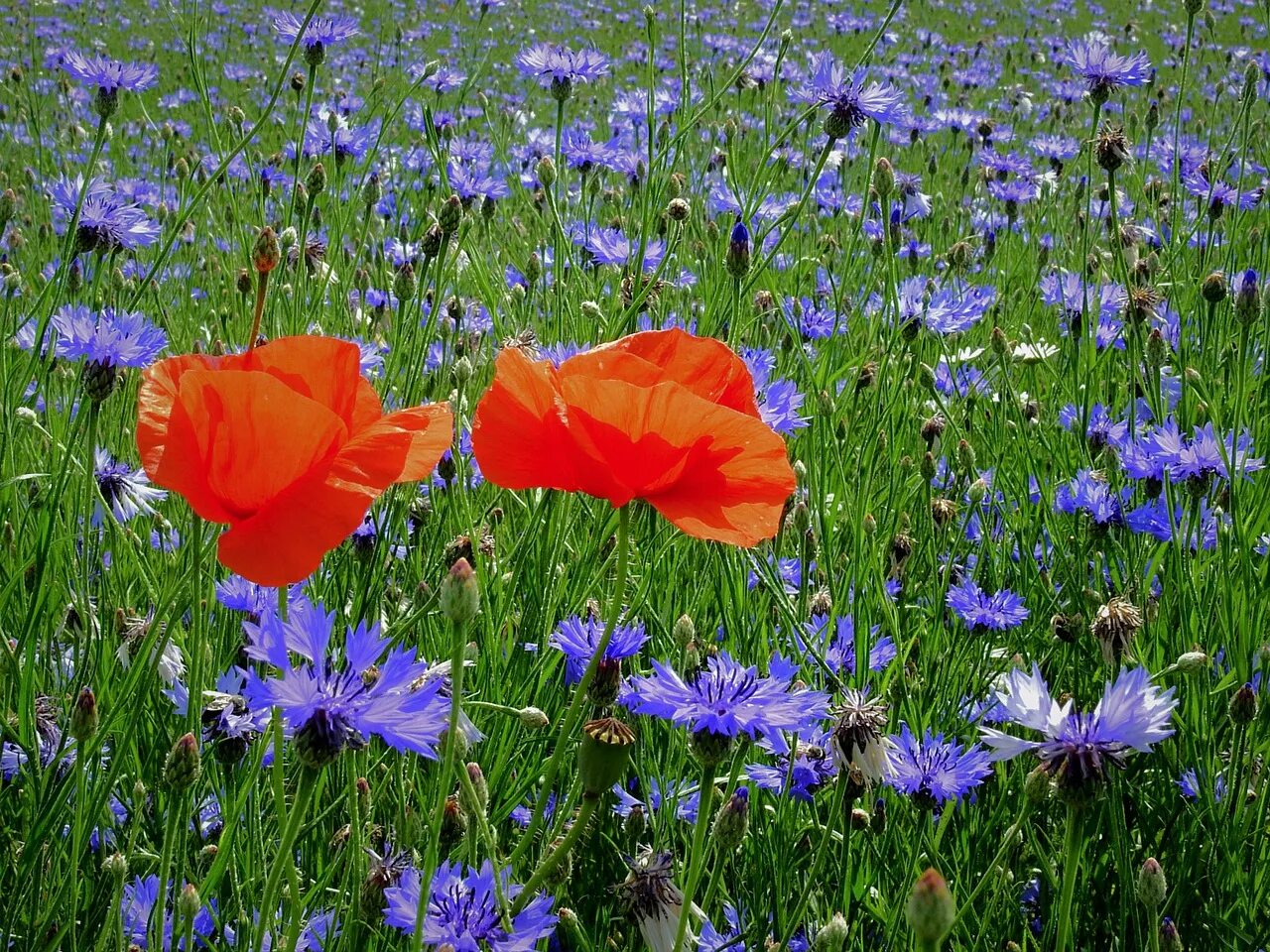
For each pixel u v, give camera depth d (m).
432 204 1.75
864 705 0.72
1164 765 0.85
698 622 0.92
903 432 1.18
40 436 1.10
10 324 1.18
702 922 0.72
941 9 5.32
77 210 0.92
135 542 0.91
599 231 1.38
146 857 0.73
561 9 4.55
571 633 0.73
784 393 0.85
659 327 1.23
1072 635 0.86
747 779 0.79
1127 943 0.80
